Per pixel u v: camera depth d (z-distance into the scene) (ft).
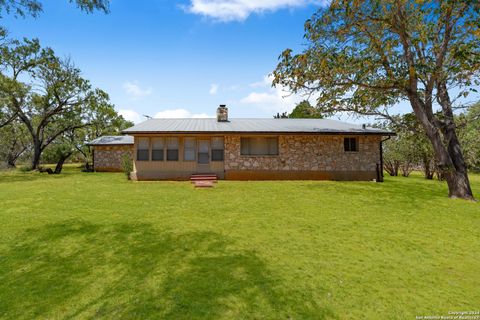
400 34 33.81
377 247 15.52
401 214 23.48
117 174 62.64
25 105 71.46
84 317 8.76
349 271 12.36
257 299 9.88
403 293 10.52
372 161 49.65
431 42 34.45
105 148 73.26
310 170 49.01
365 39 36.17
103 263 12.88
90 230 18.03
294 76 36.42
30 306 9.35
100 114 82.23
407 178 58.70
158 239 16.38
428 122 33.78
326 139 49.37
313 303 9.71
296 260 13.53
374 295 10.32
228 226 19.33
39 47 68.39
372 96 39.32
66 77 72.79
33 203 26.53
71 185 40.22
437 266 13.04
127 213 22.79
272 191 35.17
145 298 9.86
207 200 28.78
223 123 54.39
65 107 75.66
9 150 100.99
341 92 38.65
